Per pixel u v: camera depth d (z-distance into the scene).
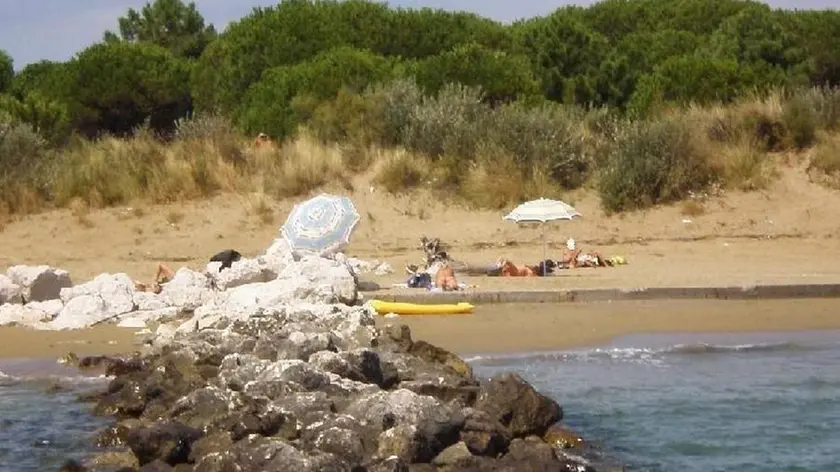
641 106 92.19
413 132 76.38
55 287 50.53
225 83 115.56
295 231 53.78
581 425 34.00
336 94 88.06
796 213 67.81
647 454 31.50
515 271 56.62
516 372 39.47
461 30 125.38
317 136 79.75
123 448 30.92
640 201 69.19
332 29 120.94
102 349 42.59
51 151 78.94
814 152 73.31
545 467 27.86
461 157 74.00
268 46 117.94
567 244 62.41
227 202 71.06
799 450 32.19
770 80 95.75
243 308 43.69
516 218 56.50
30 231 68.81
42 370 40.06
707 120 77.44
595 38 123.00
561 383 38.34
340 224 53.97
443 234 66.88
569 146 73.88
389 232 67.38
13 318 47.56
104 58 118.50
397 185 71.69
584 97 115.56
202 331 39.47
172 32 160.12
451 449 27.88
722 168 71.44
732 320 47.41
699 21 158.50
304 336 36.22
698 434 33.22
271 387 30.91
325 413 28.84
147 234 67.88
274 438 27.58
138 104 117.06
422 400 28.81
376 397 29.14
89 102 116.31
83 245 66.94
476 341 43.66
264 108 89.75
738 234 66.06
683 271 57.47
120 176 73.56
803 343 43.94
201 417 30.41
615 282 53.69
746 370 40.09
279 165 74.25
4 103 96.50
